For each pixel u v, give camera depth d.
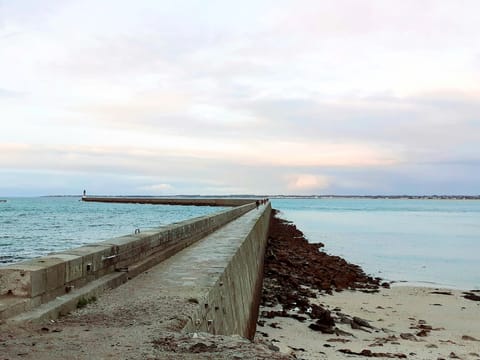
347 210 136.50
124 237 10.66
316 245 41.97
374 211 131.00
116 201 143.00
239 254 13.53
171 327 6.07
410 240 48.38
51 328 5.97
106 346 5.22
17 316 6.04
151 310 6.87
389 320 17.77
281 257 31.47
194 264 10.79
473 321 17.86
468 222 79.56
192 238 15.38
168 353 4.99
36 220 57.75
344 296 21.80
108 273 8.78
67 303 6.79
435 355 13.48
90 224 51.50
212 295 8.22
